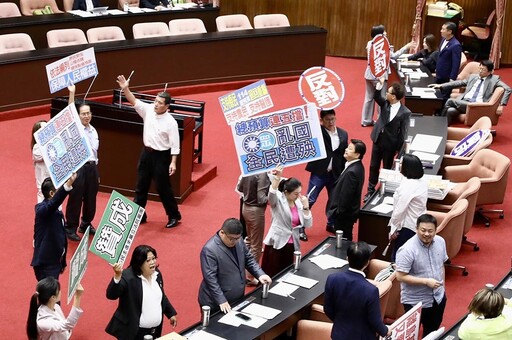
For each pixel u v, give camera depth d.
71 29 16.56
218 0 19.31
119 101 13.40
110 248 7.55
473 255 11.14
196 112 13.35
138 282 7.73
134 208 7.51
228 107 10.66
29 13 17.98
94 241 7.59
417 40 19.38
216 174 13.48
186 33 17.92
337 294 7.32
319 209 12.30
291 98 17.34
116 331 7.79
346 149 10.45
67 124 8.29
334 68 19.41
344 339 7.32
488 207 12.51
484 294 7.17
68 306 9.54
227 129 15.46
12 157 13.59
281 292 8.46
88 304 9.62
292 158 9.32
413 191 9.66
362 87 18.14
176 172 12.15
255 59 17.92
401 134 12.05
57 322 7.49
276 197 9.30
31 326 7.47
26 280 10.03
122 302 7.76
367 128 15.69
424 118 13.80
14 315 9.30
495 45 19.41
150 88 16.89
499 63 20.00
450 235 10.11
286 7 20.36
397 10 19.89
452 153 12.78
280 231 9.43
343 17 20.12
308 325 7.95
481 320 7.18
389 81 16.41
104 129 12.30
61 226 8.91
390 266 8.89
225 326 7.80
